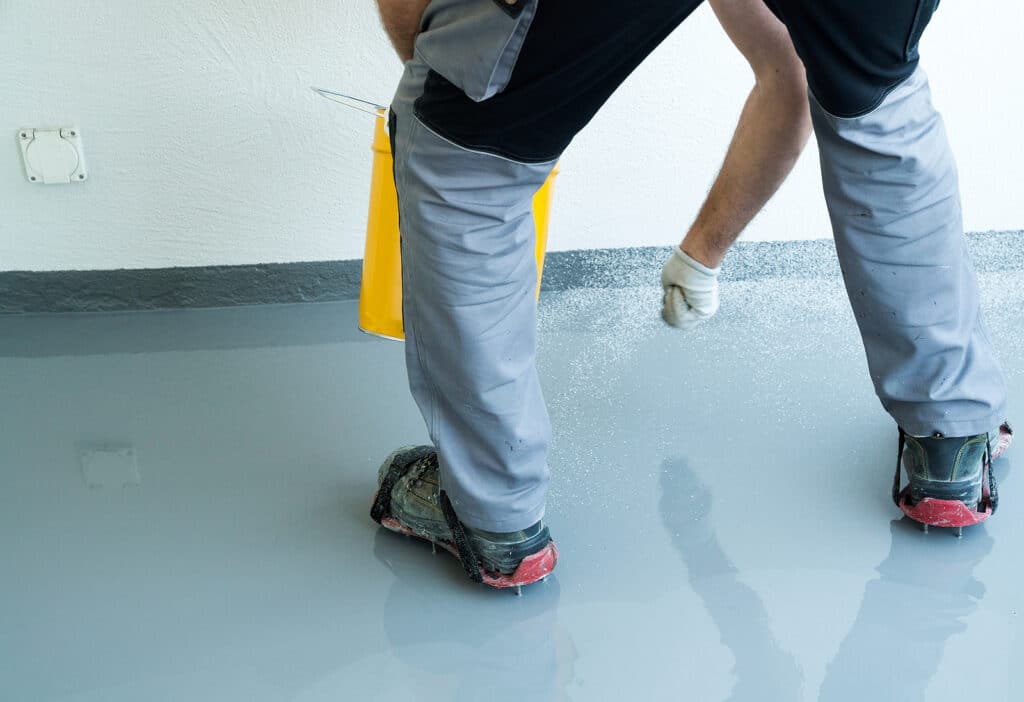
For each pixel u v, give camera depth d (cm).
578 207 220
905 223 112
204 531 136
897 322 118
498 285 104
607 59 93
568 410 168
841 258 118
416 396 113
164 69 199
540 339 197
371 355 192
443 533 126
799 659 110
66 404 174
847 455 152
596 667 109
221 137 205
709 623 116
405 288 108
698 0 93
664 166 219
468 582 125
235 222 212
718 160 219
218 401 174
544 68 92
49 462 154
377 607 120
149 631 116
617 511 139
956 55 215
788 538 132
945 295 116
